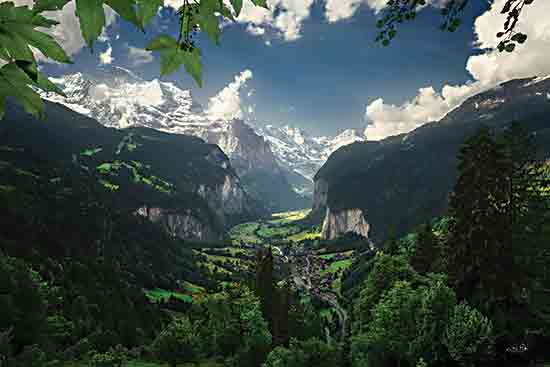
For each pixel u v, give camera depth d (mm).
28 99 1826
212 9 2070
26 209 126438
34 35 1765
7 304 46000
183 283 169375
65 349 58219
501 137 46594
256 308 57094
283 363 45250
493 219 40281
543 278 42344
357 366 44188
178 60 2076
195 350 58969
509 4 2518
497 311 38500
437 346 38000
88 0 1729
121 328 86000
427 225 65188
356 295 130000
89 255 133750
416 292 43594
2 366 36969
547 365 34469
